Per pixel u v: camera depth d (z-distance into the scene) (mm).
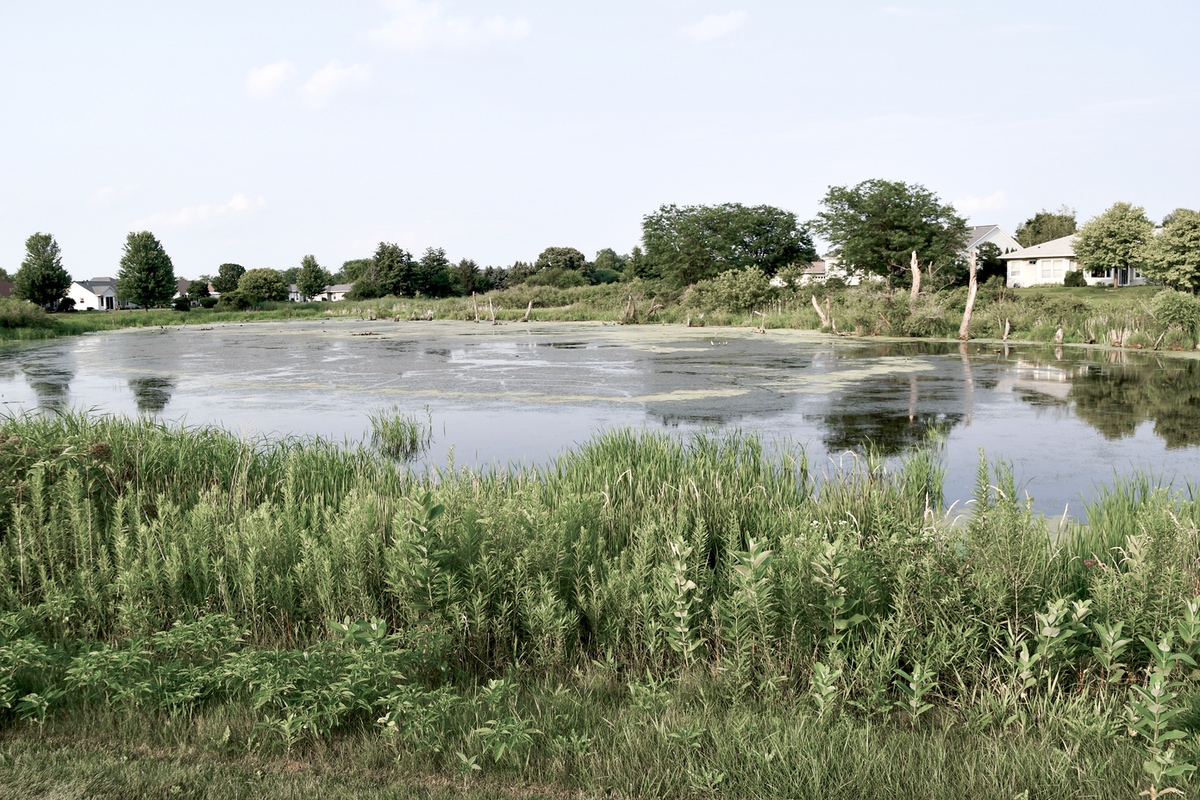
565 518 5922
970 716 3961
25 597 5762
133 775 3609
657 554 5707
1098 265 60688
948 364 23234
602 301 67188
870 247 58125
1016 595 4547
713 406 15742
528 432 13102
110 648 4672
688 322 48625
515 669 4699
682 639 4539
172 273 98250
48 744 3965
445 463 10781
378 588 5598
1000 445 11789
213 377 21641
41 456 7730
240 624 5270
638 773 3557
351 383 19922
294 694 4188
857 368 22516
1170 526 5266
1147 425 13258
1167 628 4367
